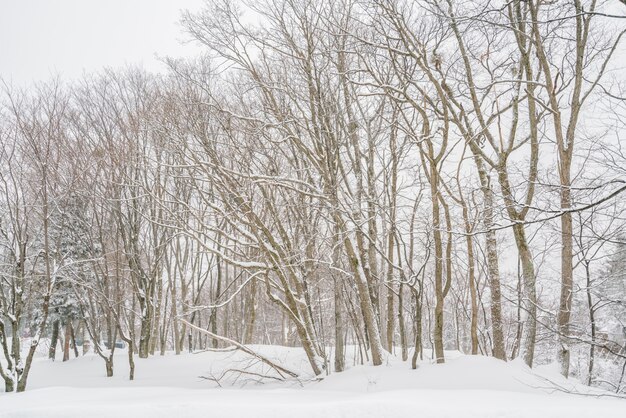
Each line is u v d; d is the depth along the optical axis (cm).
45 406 706
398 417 571
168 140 1330
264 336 2930
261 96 1373
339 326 1264
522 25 1106
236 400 686
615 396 774
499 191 1205
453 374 952
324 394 826
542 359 1748
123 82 1709
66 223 1716
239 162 1270
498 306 1145
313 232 1430
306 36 1210
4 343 1375
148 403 665
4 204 1430
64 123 1603
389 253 1409
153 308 2136
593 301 1262
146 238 2262
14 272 1493
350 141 1374
